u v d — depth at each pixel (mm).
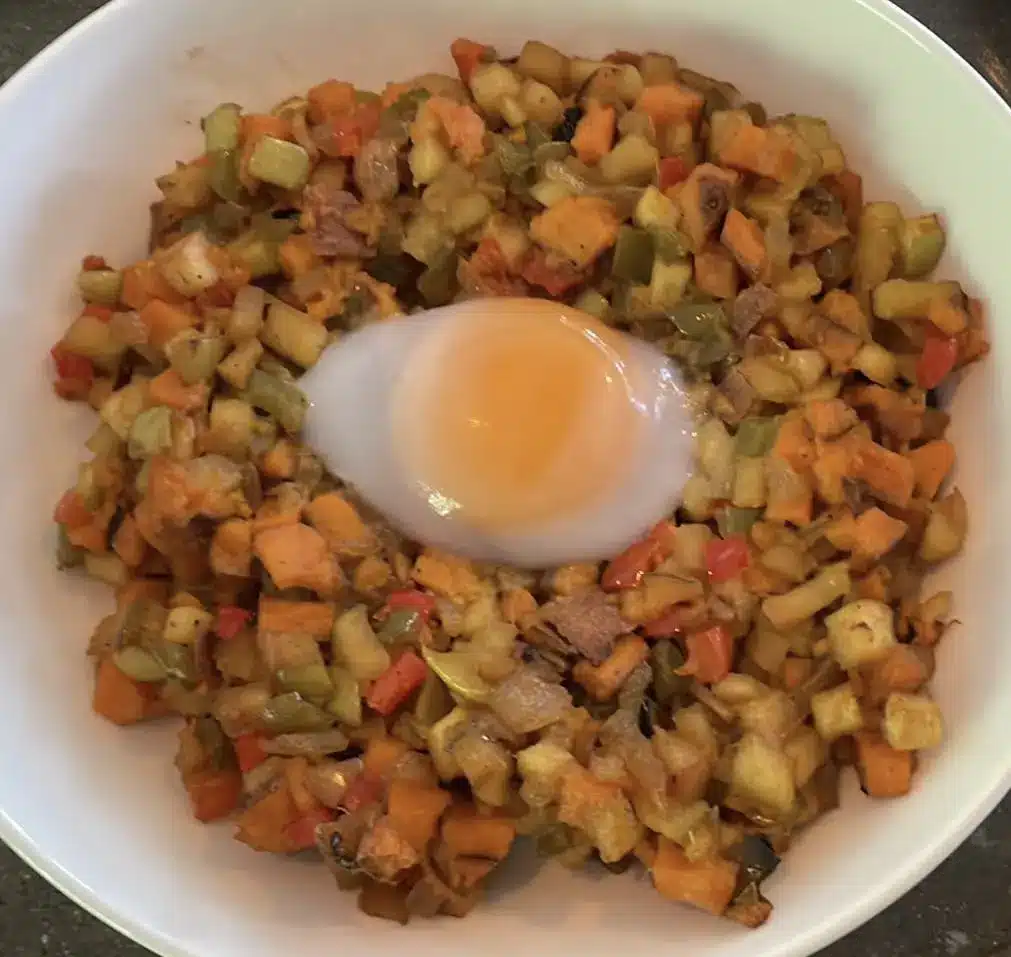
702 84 321
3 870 324
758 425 301
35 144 308
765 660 294
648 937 275
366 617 301
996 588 280
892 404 301
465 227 317
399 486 308
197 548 303
